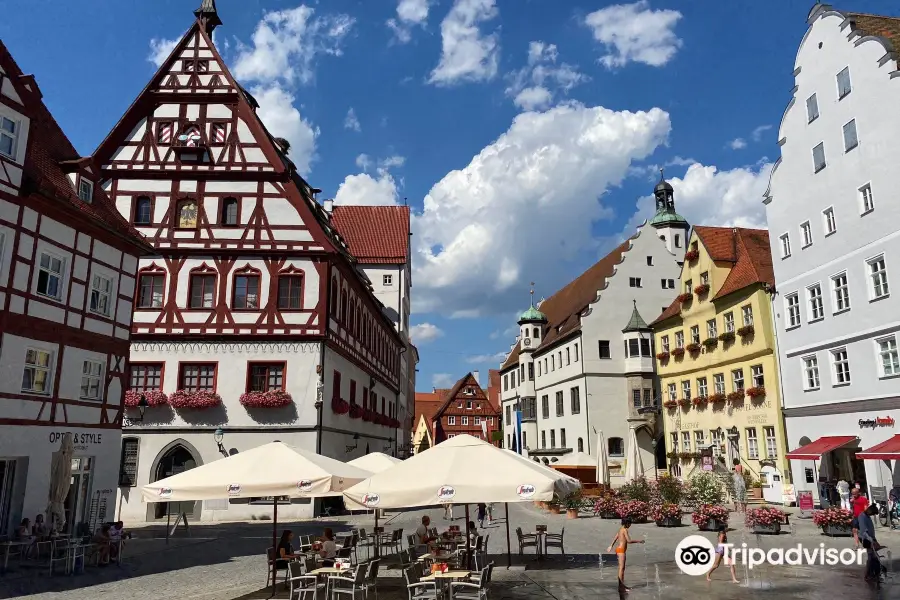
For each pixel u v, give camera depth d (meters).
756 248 35.06
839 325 25.86
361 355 38.50
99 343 21.48
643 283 50.78
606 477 35.19
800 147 28.58
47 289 19.45
